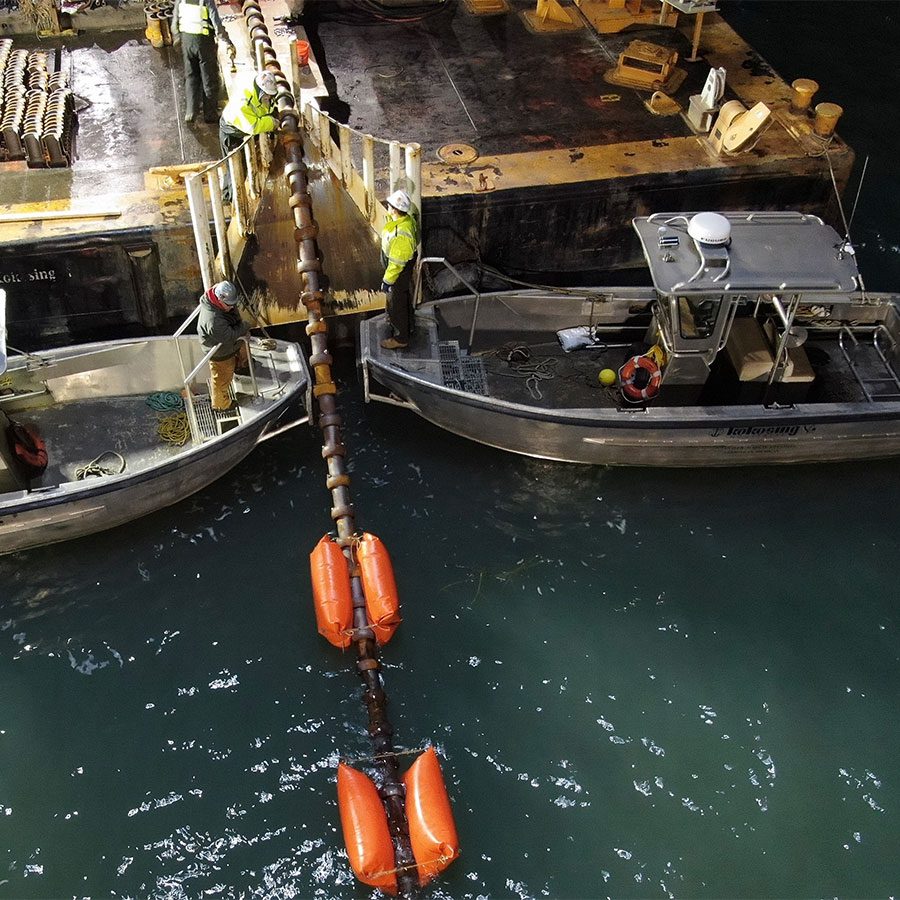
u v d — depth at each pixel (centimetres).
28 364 1049
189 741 858
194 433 1040
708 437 1045
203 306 952
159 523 1021
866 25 1848
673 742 866
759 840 807
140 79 1327
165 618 944
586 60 1412
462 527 1028
